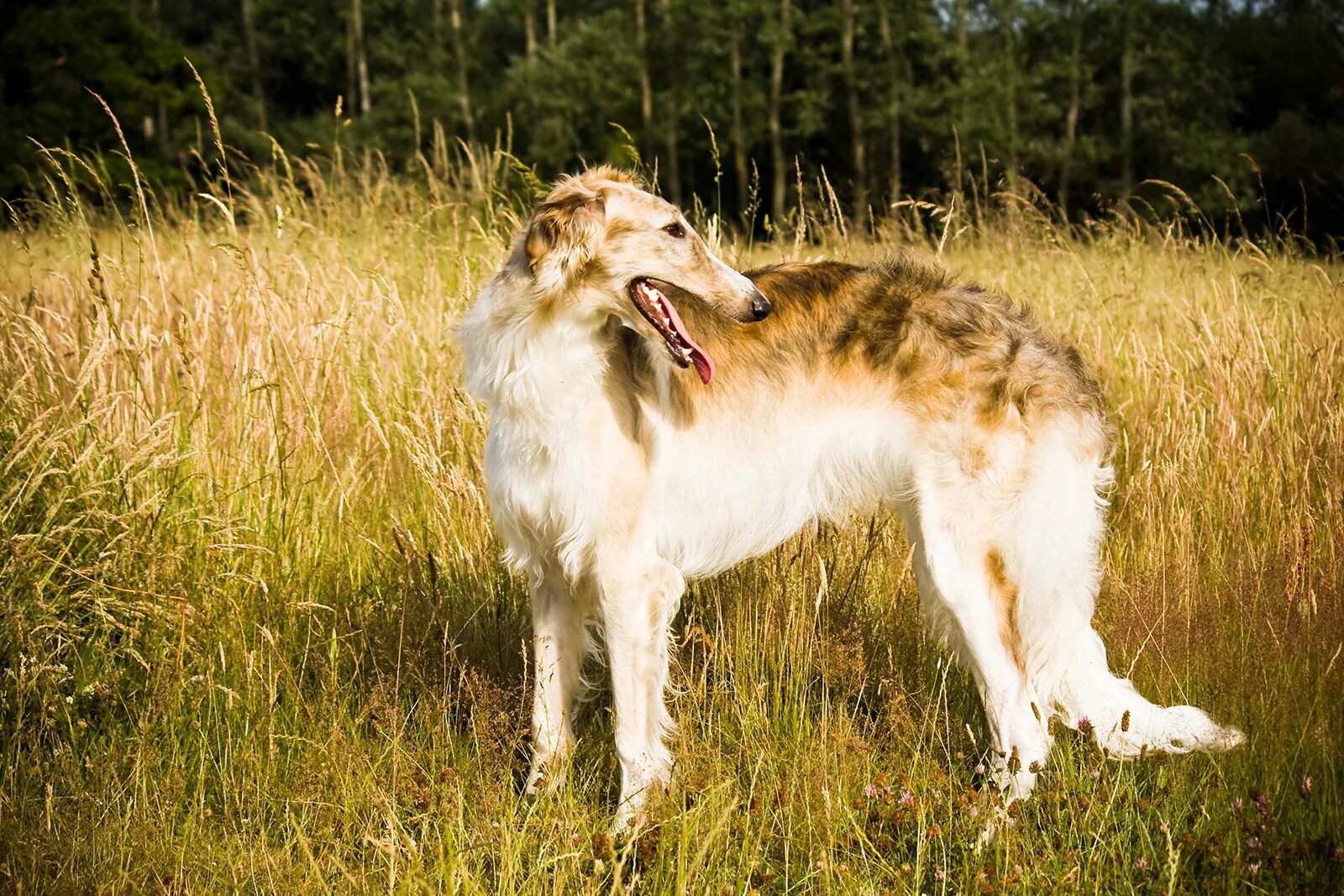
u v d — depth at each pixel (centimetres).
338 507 491
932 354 367
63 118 2895
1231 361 574
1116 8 3491
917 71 3516
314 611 432
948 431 363
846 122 3544
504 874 297
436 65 4153
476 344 347
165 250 671
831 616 419
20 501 388
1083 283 682
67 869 313
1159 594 430
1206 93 3344
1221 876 296
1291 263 715
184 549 429
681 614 437
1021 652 365
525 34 4831
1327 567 439
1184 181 3191
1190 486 512
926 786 339
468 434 520
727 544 378
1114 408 572
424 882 290
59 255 657
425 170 738
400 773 349
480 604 444
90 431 432
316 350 555
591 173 357
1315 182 2547
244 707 383
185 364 493
